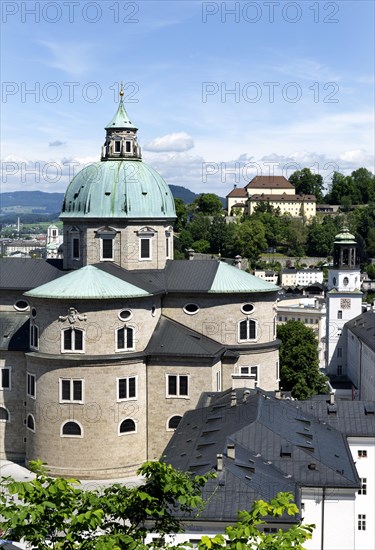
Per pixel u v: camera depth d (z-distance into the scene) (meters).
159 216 116.81
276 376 115.75
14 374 111.12
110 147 119.94
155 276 115.19
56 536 38.28
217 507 59.34
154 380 107.06
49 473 103.50
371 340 150.50
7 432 111.88
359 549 86.06
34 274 118.00
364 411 90.69
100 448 102.75
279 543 36.41
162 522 40.66
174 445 78.50
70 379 102.44
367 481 86.81
